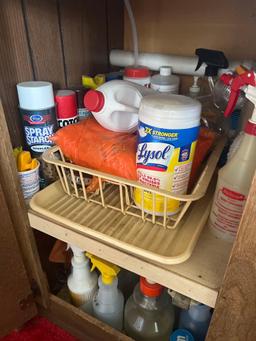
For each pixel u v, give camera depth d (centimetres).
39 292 66
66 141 51
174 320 68
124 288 75
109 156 48
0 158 47
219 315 39
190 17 67
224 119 61
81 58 67
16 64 53
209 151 54
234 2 61
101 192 49
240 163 40
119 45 78
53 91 59
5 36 50
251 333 37
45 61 58
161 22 70
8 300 59
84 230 46
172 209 45
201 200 51
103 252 45
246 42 64
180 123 38
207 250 44
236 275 34
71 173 50
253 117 38
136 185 42
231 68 60
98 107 49
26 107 52
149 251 41
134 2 71
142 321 64
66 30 61
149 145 40
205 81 69
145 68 67
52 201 51
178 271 41
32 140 55
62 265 78
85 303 69
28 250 58
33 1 53
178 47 71
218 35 66
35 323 73
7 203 52
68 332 71
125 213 48
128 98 51
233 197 41
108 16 71
